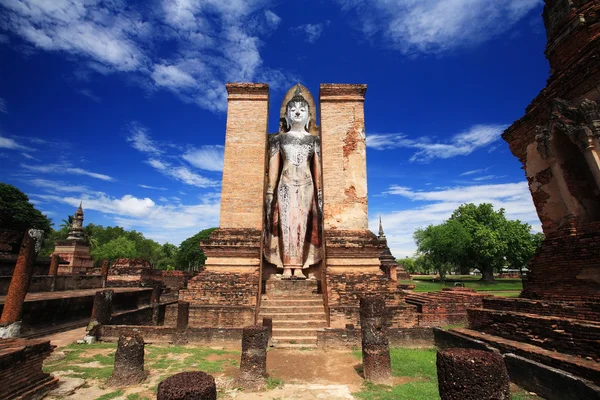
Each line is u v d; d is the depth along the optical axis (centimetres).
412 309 1216
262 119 1473
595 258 827
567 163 965
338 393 702
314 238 1584
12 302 833
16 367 599
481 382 405
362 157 1440
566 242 912
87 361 889
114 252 6744
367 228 1374
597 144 822
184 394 419
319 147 1633
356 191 1406
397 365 881
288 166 1577
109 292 1204
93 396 671
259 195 1391
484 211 5625
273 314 1277
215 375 806
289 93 1831
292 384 760
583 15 975
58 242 3384
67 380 741
